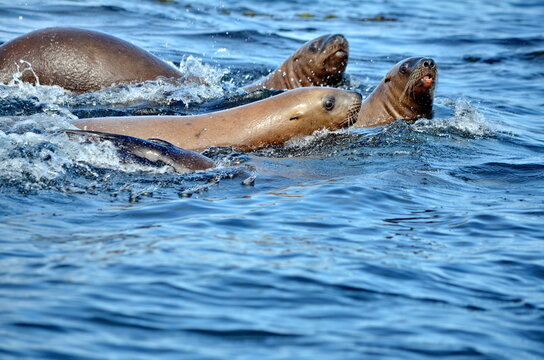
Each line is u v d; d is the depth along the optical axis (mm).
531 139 48000
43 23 71000
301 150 42875
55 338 18719
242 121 42719
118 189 32719
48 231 26812
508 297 23781
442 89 62719
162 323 20141
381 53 77125
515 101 59812
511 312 22703
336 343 19797
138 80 52188
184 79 53750
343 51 59219
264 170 37656
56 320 19656
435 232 29500
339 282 23734
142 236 26719
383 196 33812
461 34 88562
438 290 23906
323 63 59062
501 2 119000
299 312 21500
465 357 19609
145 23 78500
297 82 59719
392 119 51844
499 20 101312
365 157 41375
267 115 43125
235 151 41281
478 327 21438
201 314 20859
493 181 38125
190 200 31734
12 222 27516
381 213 31578
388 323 21219
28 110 44188
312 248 26688
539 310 22922
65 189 31969
